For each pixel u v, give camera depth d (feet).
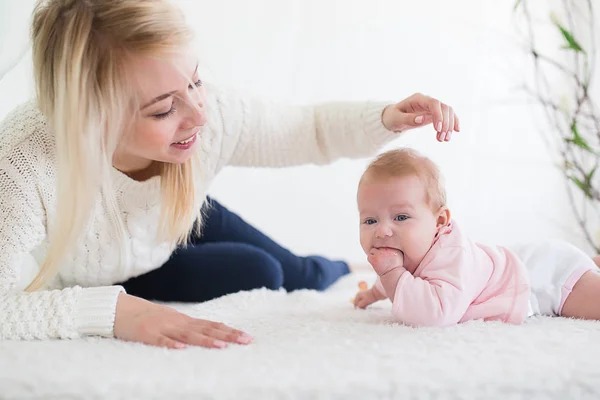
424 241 3.92
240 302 4.78
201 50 4.59
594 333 3.46
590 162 7.91
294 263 5.83
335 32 7.66
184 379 2.68
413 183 3.95
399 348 3.13
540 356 2.96
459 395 2.66
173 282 5.26
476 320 3.88
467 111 8.10
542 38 8.17
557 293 4.15
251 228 5.90
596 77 7.78
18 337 3.41
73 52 3.39
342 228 7.84
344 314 4.35
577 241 8.30
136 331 3.35
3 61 4.71
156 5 3.47
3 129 3.85
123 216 4.23
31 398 2.63
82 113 3.41
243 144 4.79
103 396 2.60
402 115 4.33
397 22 7.82
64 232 3.51
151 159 3.97
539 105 8.26
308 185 7.76
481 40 8.05
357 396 2.62
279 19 7.50
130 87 3.45
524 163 8.31
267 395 2.60
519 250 4.35
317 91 7.67
